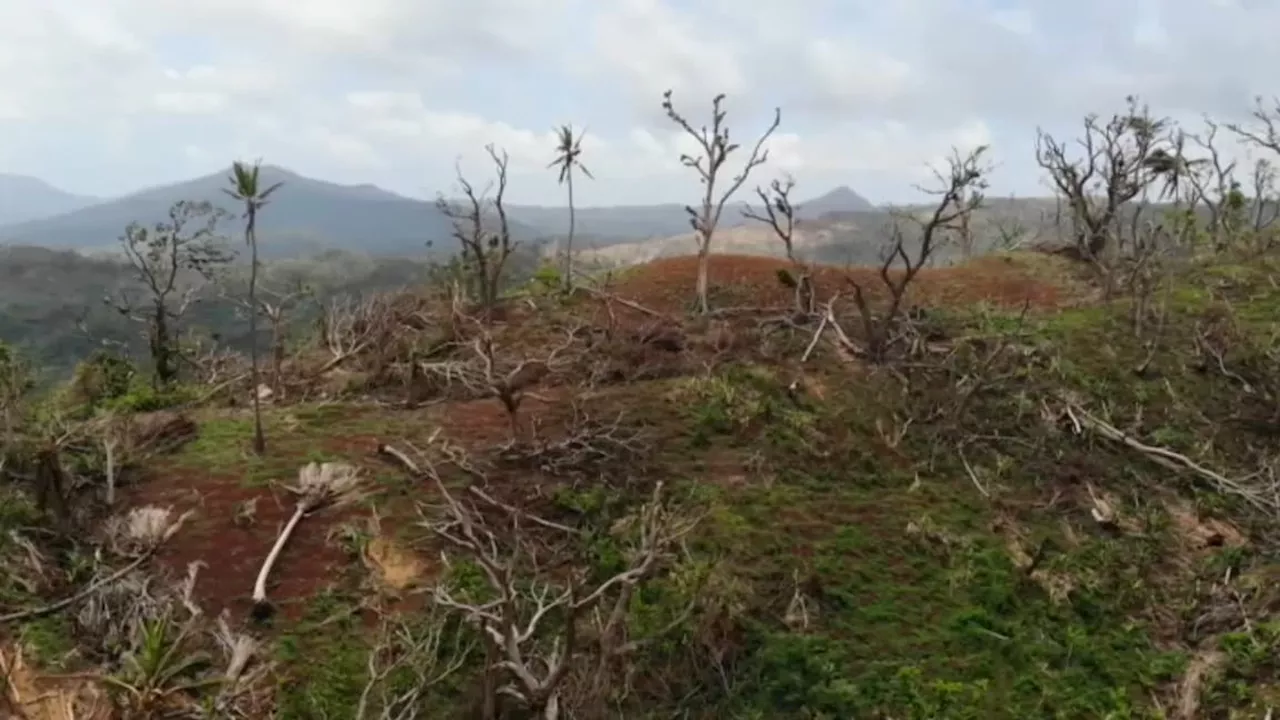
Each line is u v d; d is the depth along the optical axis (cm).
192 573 1046
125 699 818
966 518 1295
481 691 940
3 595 1005
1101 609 1162
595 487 1257
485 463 1282
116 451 1302
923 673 1043
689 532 1170
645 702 984
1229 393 1664
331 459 1301
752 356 1673
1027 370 1669
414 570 1105
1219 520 1342
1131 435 1516
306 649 995
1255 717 981
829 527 1244
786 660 1037
